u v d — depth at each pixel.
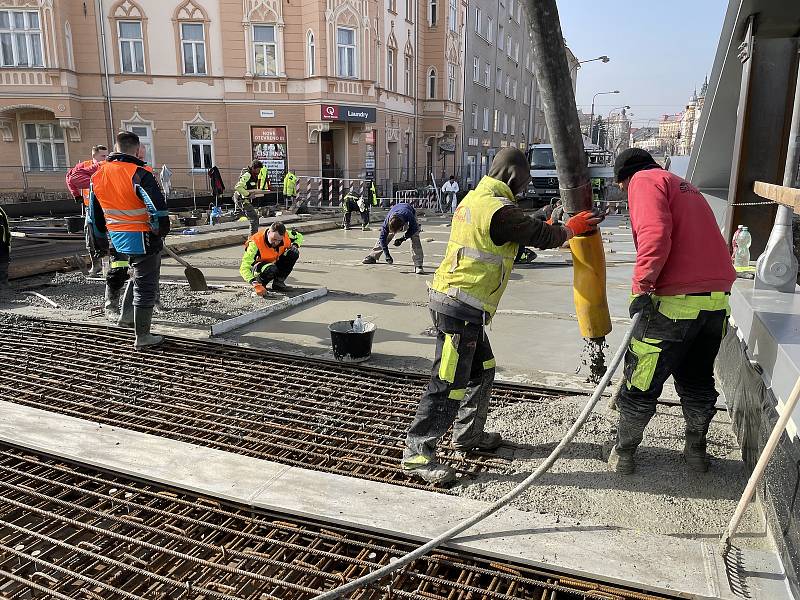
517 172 3.00
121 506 2.93
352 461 3.33
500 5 35.34
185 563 2.58
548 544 2.53
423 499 2.88
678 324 2.79
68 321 5.98
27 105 19.69
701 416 3.01
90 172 7.66
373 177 23.50
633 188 2.81
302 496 2.90
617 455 3.12
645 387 2.88
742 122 4.64
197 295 7.36
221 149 21.77
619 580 2.32
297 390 4.36
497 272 2.97
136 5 20.34
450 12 27.20
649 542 2.54
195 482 3.01
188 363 4.91
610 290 8.01
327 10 20.50
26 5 19.08
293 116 21.73
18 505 2.88
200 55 21.11
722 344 4.05
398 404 4.12
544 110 2.85
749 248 4.71
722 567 2.37
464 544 2.54
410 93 26.47
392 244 12.66
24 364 4.79
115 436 3.50
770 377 2.84
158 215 4.98
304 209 19.56
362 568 2.50
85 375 4.59
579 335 5.82
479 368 3.29
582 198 3.06
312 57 21.05
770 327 2.95
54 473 3.26
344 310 6.74
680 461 3.24
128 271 6.01
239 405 4.08
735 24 4.45
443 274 3.02
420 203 23.20
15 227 12.90
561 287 8.23
